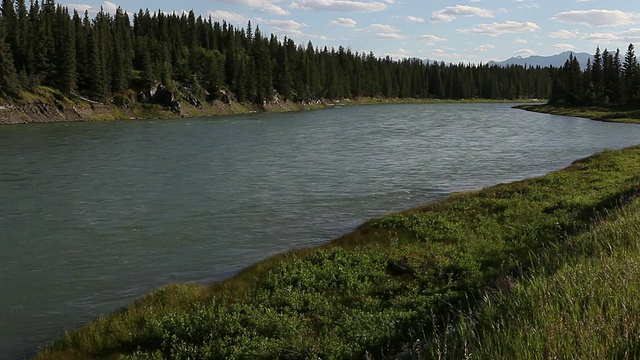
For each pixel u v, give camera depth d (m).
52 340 12.77
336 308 12.43
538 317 6.50
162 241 21.53
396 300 12.36
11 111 89.12
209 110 128.25
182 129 79.25
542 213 21.39
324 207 28.19
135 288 16.34
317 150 53.31
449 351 6.74
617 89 141.88
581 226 16.86
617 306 6.17
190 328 11.41
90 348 11.58
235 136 67.94
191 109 123.00
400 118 111.62
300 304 12.72
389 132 75.81
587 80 159.38
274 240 21.88
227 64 155.25
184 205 28.05
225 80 153.12
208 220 25.05
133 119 107.31
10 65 93.75
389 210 27.56
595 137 68.25
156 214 26.02
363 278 14.68
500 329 6.78
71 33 110.75
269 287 14.51
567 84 163.12
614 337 5.46
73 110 99.25
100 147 53.41
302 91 169.00
